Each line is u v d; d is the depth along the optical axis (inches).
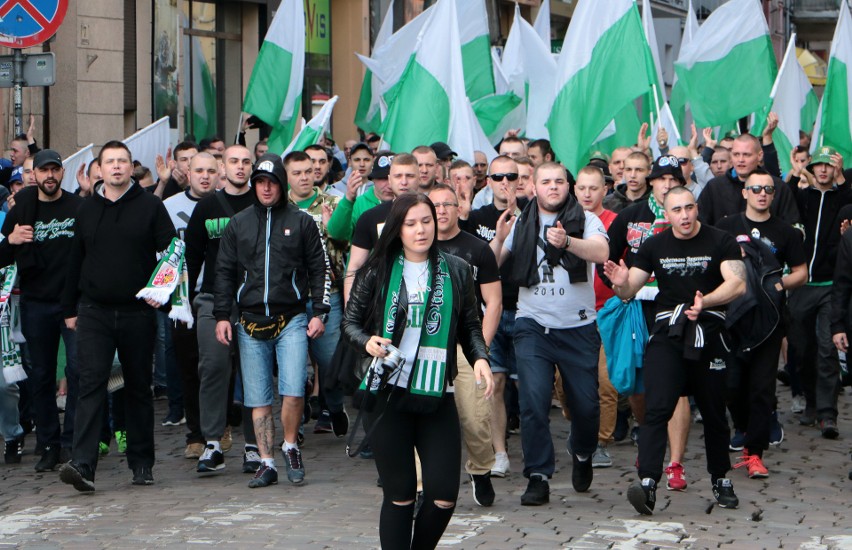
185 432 617.9
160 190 706.8
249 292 490.3
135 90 1123.3
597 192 539.2
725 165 718.5
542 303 458.3
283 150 928.3
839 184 652.1
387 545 335.6
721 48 993.5
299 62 921.5
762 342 519.2
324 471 522.9
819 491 500.4
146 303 493.0
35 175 538.0
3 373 540.4
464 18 972.6
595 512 446.3
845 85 890.1
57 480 511.5
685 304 450.0
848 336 539.5
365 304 344.5
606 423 533.3
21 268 534.6
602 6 785.6
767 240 536.1
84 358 486.0
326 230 566.9
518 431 614.9
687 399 490.3
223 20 1277.1
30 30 629.0
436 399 335.6
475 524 422.9
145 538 400.8
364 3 1457.9
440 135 775.7
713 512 454.0
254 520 425.7
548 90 941.2
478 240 436.8
